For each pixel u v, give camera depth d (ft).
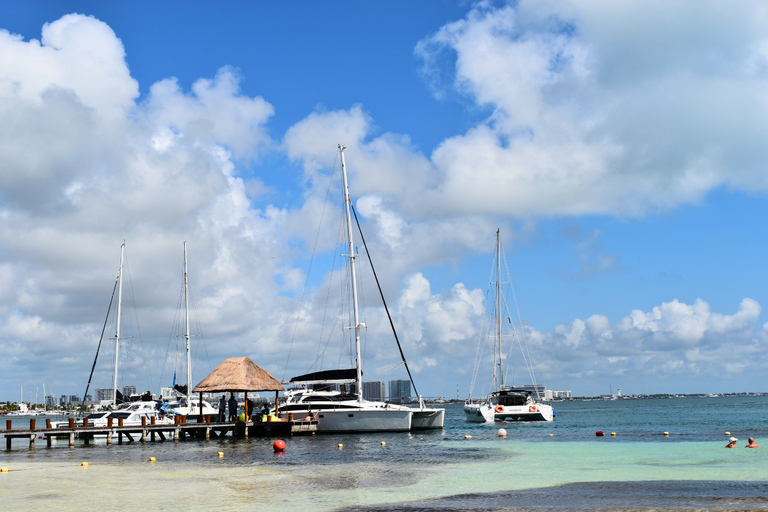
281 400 177.06
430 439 128.06
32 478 78.02
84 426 135.03
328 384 147.84
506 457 95.45
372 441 123.13
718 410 362.53
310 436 133.80
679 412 335.88
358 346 146.61
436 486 69.00
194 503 60.34
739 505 55.93
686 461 87.15
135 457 101.19
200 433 140.77
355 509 57.00
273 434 136.67
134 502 61.11
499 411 201.77
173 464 90.38
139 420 160.15
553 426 184.65
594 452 101.19
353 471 80.59
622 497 60.90
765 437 125.80
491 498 61.67
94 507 58.95
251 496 63.57
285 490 66.85
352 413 136.05
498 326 224.74
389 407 140.56
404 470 81.35
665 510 54.49
